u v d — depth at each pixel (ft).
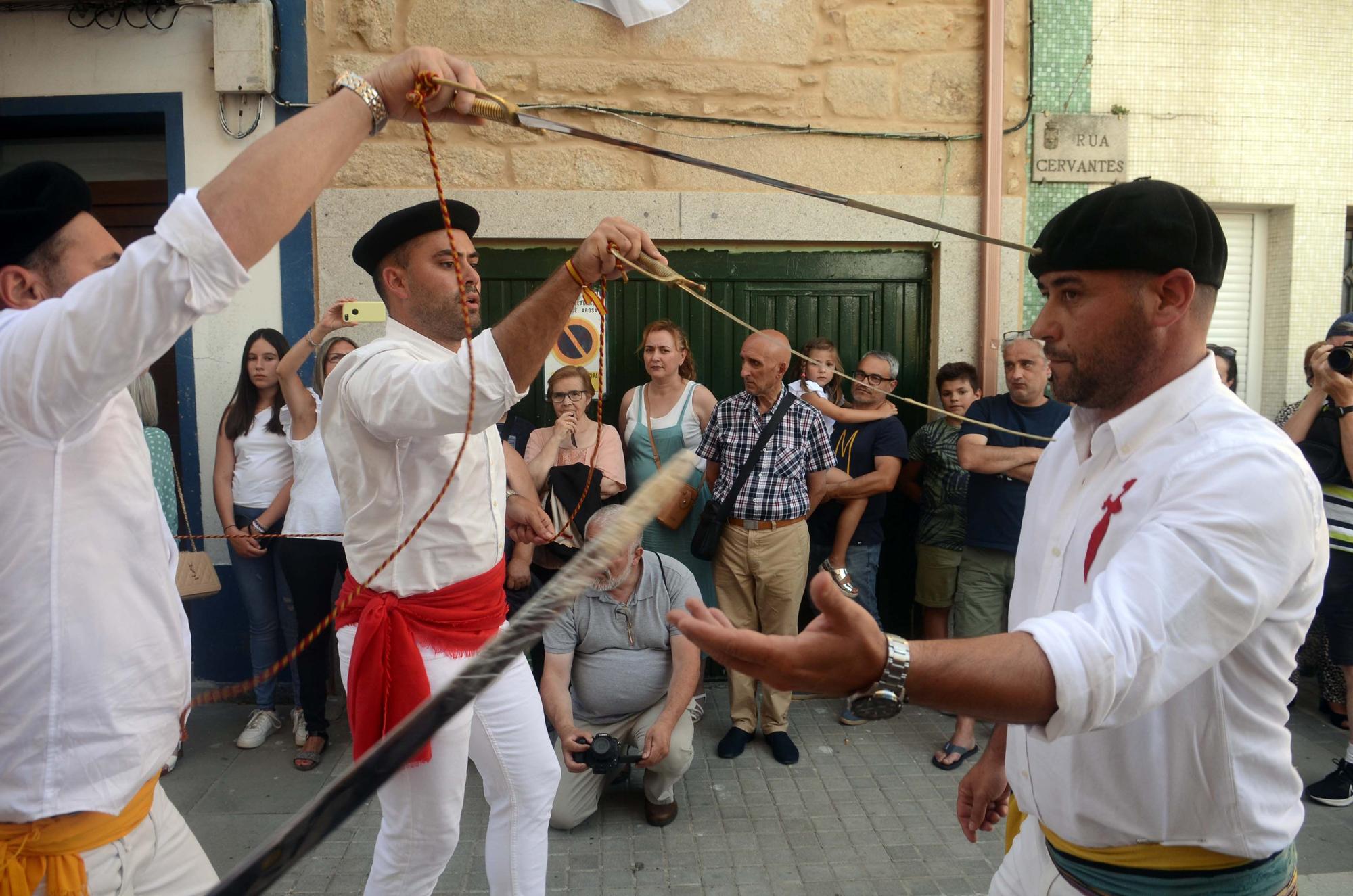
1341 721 14.30
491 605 7.34
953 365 14.71
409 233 7.04
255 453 13.70
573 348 14.89
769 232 15.23
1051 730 3.20
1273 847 4.28
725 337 15.71
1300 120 16.22
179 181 14.55
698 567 14.35
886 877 10.25
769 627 13.53
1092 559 4.40
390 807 7.05
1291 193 16.33
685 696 10.95
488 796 7.73
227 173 3.84
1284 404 16.78
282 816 11.53
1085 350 4.31
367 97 4.48
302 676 12.94
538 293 5.82
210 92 14.43
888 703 3.04
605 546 3.34
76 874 4.45
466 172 14.79
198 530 14.83
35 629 4.27
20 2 14.28
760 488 13.17
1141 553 3.57
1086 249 4.20
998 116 15.06
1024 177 15.62
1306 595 4.15
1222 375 14.24
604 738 10.50
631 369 15.64
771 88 15.08
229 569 14.84
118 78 14.46
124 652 4.54
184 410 14.74
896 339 15.96
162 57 14.40
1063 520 4.67
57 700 4.34
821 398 14.48
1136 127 15.84
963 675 3.06
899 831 11.23
